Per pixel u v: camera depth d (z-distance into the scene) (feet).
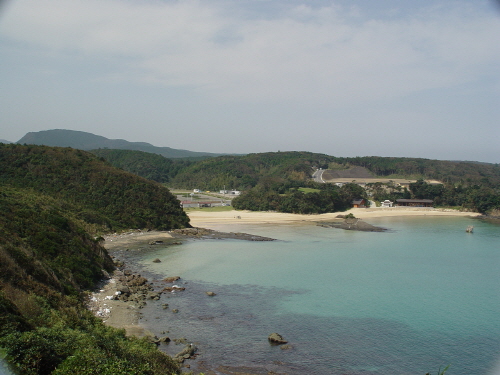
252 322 126.93
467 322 130.11
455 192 580.71
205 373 92.27
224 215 472.03
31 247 143.02
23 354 66.49
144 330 115.03
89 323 99.50
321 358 103.50
